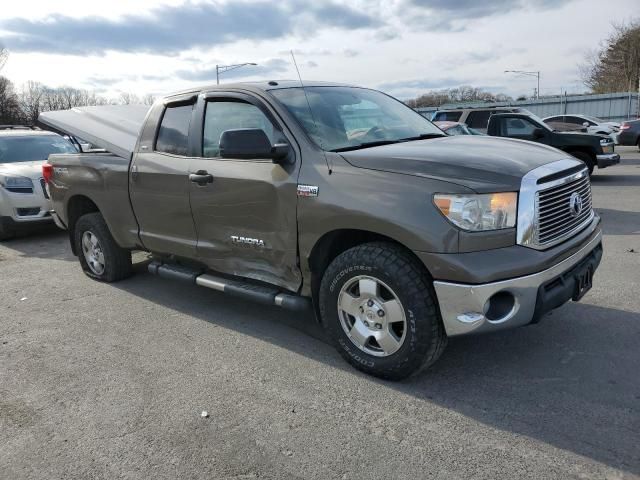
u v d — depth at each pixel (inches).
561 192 133.8
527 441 112.3
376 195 129.8
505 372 141.9
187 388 141.3
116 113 231.6
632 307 181.6
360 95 184.5
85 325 189.6
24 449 118.0
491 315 123.1
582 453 107.6
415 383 138.6
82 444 118.7
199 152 176.1
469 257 119.6
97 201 218.5
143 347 168.7
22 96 2342.5
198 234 177.9
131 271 240.2
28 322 195.0
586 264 141.5
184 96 185.5
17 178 333.4
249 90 164.4
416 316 127.5
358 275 136.5
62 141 405.1
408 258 129.2
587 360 146.3
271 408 130.0
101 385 145.0
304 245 145.9
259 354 160.2
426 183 124.8
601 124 1009.5
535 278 121.6
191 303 207.6
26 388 145.3
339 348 147.0
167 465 110.1
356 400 132.0
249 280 172.7
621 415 119.9
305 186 142.2
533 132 490.9
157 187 187.2
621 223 320.2
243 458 111.3
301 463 108.9
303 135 148.9
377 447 113.0
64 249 318.3
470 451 110.2
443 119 604.7
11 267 279.6
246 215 159.2
